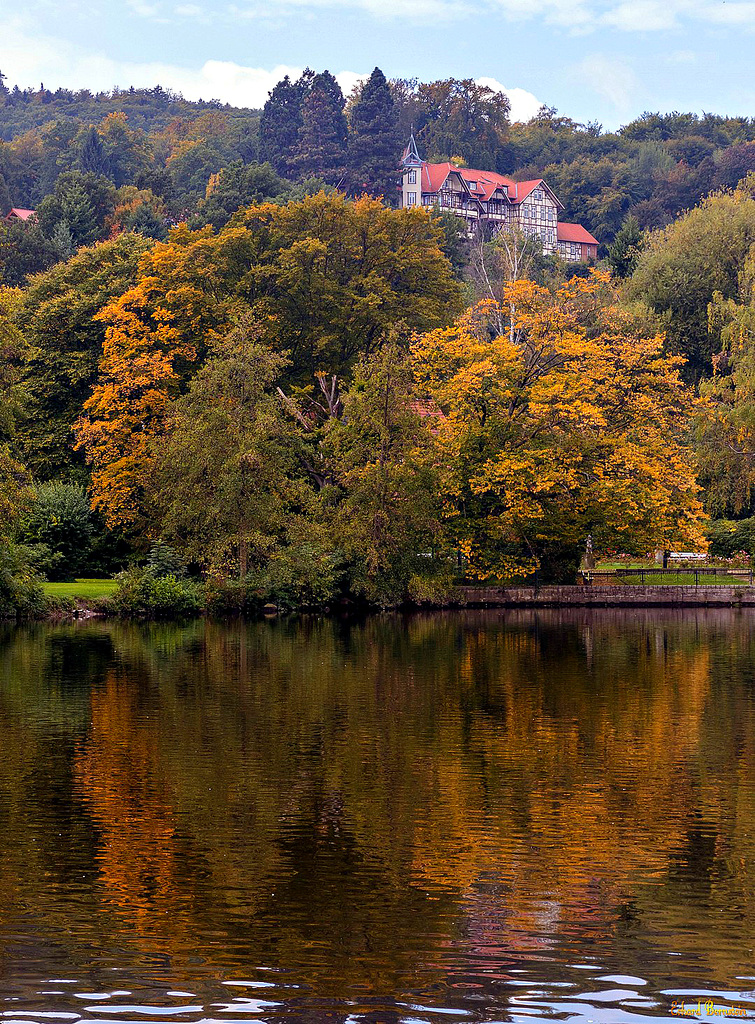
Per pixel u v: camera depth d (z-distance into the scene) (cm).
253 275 11938
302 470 10525
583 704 4925
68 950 2291
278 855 2850
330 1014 2048
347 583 9738
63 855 2833
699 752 3962
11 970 2203
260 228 12988
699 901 2556
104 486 10469
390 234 12769
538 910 2508
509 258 17738
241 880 2670
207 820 3120
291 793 3394
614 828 3075
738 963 2252
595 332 13325
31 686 5312
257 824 3094
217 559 9125
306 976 2191
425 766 3741
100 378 11069
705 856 2850
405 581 9775
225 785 3484
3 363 8769
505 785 3503
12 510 8294
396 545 9612
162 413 10644
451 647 7069
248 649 6862
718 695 5162
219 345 9894
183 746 4003
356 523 9488
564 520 10256
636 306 14475
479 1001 2094
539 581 10712
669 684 5519
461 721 4509
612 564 12556
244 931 2386
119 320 11225
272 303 11794
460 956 2273
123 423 10738
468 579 10644
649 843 2948
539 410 10138
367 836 2994
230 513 9294
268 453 9444
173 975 2188
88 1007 2067
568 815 3192
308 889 2616
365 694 5150
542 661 6375
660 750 4000
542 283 19475
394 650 6869
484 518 10194
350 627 8394
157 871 2725
